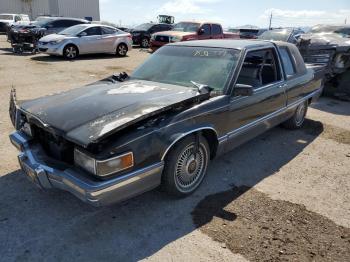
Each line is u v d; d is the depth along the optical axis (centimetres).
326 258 282
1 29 2912
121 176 287
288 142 552
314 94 630
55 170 297
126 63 1438
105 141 288
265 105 461
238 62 409
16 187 377
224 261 277
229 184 402
